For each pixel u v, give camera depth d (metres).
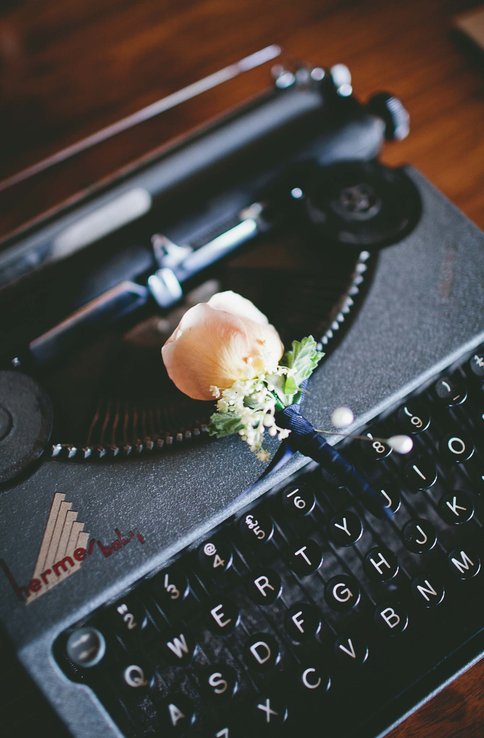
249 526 0.33
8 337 0.36
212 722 0.33
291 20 0.52
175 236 0.37
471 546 0.35
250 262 0.40
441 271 0.36
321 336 0.35
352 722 0.33
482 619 0.34
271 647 0.32
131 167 0.39
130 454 0.34
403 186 0.38
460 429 0.37
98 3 0.54
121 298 0.37
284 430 0.31
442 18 0.51
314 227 0.37
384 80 0.49
